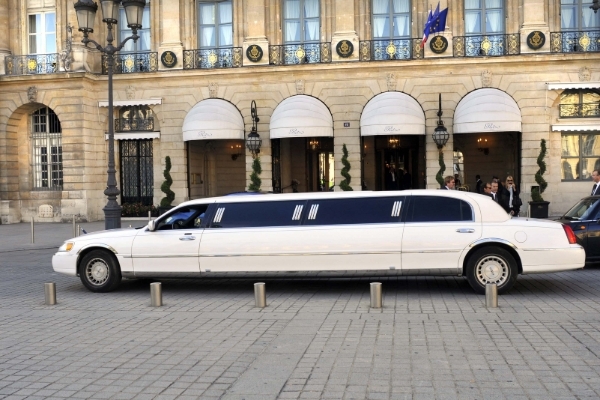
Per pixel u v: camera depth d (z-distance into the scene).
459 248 10.88
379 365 6.75
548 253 10.71
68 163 30.20
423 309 9.81
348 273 11.16
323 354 7.25
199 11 30.64
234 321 9.21
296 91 29.17
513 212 17.56
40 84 30.31
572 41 27.73
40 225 29.64
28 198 31.91
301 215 11.48
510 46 28.02
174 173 30.42
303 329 8.58
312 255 11.20
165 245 11.73
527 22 27.73
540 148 27.48
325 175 33.59
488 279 10.92
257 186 28.94
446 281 12.73
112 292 12.14
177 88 30.20
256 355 7.29
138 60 30.81
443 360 6.90
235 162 34.59
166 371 6.73
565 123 27.75
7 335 8.61
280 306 10.34
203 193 33.00
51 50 31.72
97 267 12.10
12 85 30.70
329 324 8.85
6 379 6.57
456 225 10.98
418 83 28.31
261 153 29.50
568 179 28.27
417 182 32.59
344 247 11.12
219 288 12.38
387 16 29.11
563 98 28.00
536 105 27.55
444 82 28.12
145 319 9.51
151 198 31.75
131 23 18.75
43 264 17.06
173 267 11.69
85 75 29.75
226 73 29.45
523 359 6.89
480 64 27.72
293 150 33.72
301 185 33.69
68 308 10.56
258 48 29.36
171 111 30.28
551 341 7.65
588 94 27.88
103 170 31.36
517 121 26.80
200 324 9.06
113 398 5.92
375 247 11.05
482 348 7.37
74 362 7.17
